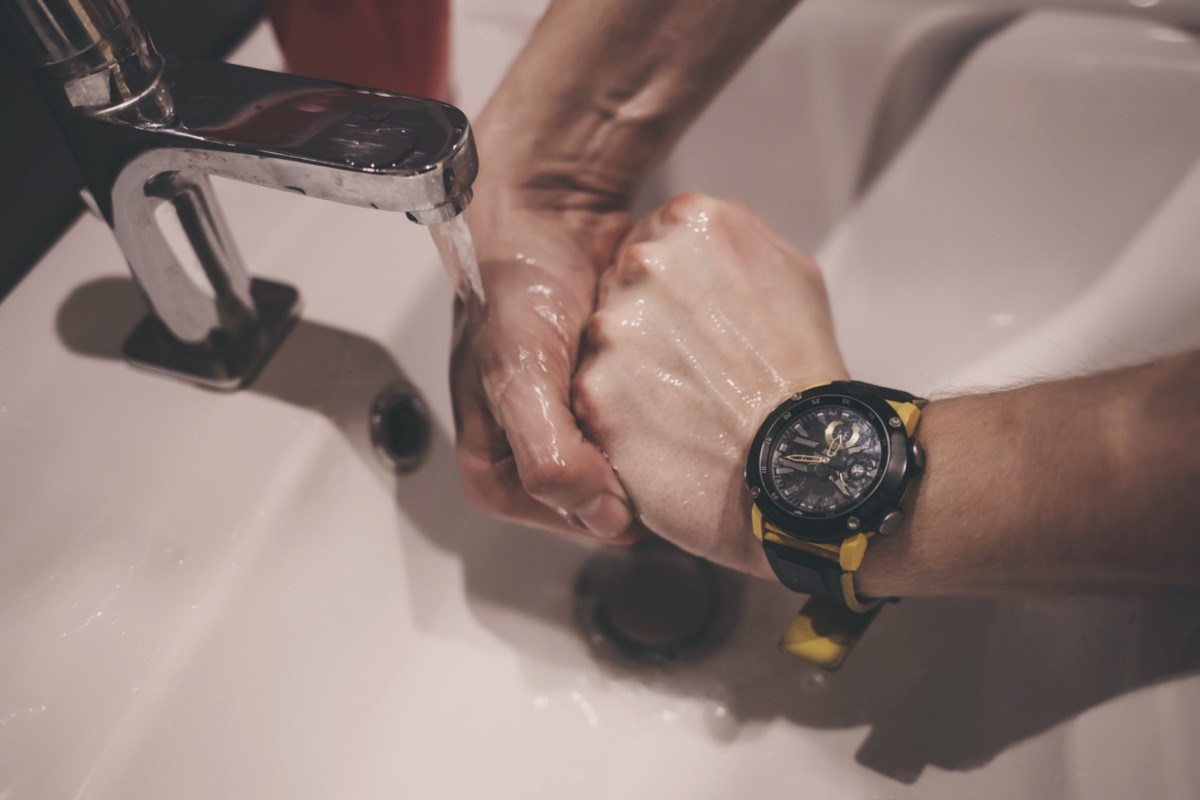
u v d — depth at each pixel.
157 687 0.38
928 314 0.51
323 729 0.41
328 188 0.32
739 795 0.40
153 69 0.35
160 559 0.40
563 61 0.45
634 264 0.43
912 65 0.50
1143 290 0.44
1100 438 0.33
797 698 0.43
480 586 0.47
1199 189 0.44
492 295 0.43
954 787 0.38
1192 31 0.47
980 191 0.50
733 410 0.40
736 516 0.40
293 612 0.41
